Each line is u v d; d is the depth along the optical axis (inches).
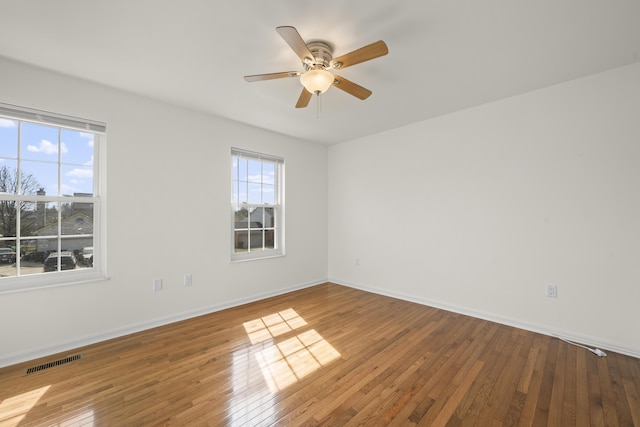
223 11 64.8
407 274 146.4
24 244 89.4
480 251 121.0
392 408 65.3
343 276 178.7
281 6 63.4
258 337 102.3
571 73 94.3
